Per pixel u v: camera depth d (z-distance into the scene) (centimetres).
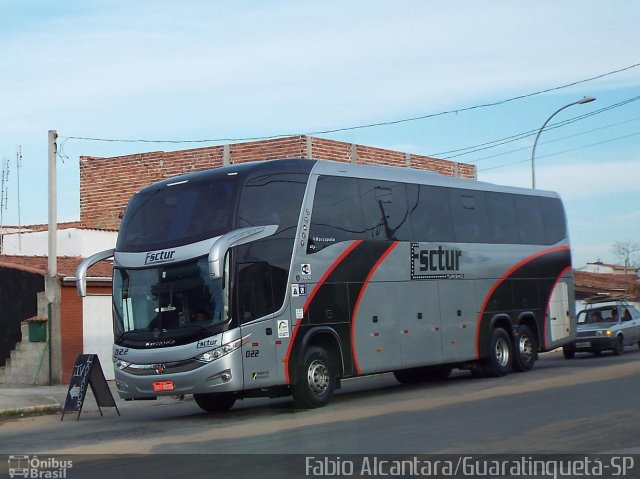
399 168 2009
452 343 2058
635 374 2053
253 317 1580
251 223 1606
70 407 1742
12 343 2588
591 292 4872
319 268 1719
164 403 2097
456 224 2125
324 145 3338
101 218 3756
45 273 2517
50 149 2520
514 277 2306
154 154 3638
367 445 1164
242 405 1936
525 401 1602
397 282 1912
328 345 1742
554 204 2530
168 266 1617
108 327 2633
